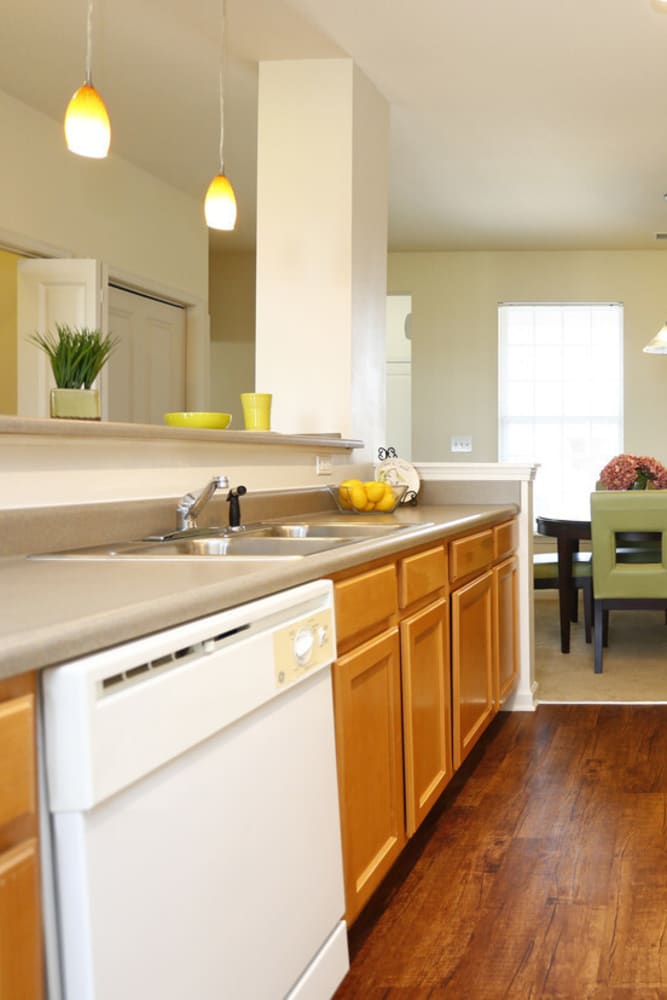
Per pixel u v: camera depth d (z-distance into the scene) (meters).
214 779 1.16
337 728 1.64
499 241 6.34
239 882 1.21
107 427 1.90
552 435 6.70
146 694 1.00
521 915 1.96
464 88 3.78
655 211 5.61
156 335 5.23
